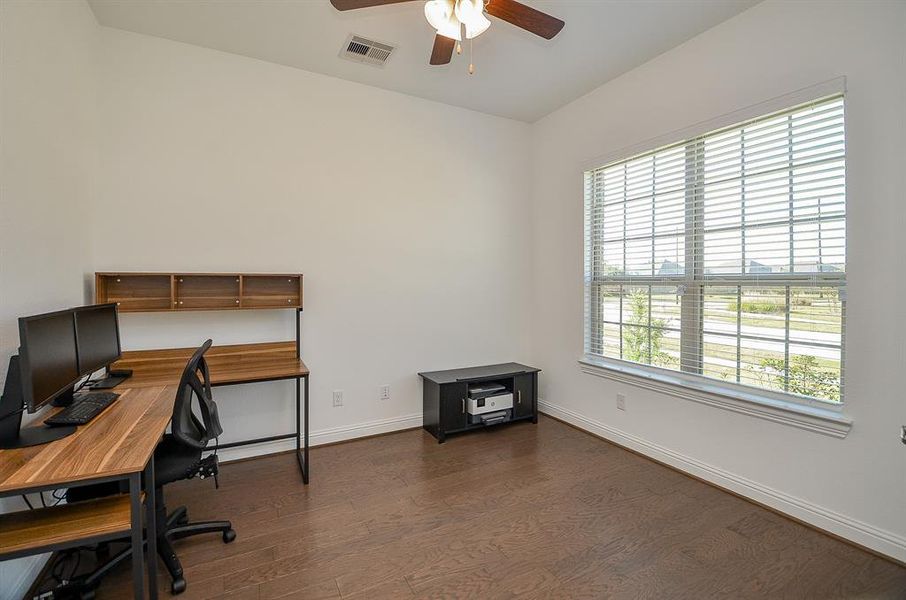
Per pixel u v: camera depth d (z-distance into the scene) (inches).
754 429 93.4
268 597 65.5
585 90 133.5
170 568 67.7
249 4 91.4
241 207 113.7
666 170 113.7
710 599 65.4
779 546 78.3
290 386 121.0
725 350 101.3
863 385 76.8
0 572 59.1
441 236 144.3
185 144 107.4
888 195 73.3
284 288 117.3
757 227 93.7
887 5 72.9
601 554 76.2
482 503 93.8
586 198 138.6
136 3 91.6
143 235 103.2
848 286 78.4
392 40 105.4
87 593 64.1
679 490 99.7
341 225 127.0
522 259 161.5
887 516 74.1
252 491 98.6
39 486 45.8
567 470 110.6
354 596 65.9
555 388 153.0
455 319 147.9
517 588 67.7
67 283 83.5
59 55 79.7
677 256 111.7
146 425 63.1
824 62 80.6
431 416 135.4
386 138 133.3
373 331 133.3
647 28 99.8
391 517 88.1
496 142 154.3
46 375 58.6
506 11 71.6
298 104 120.2
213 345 110.6
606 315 134.7
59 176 79.8
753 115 91.5
